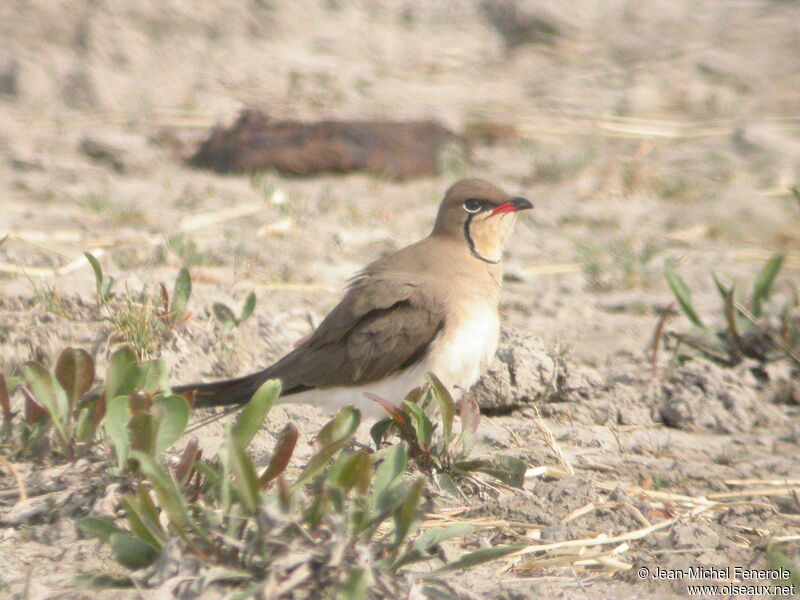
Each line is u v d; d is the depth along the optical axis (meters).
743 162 20.23
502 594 7.11
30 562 7.32
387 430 8.99
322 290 14.18
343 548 6.68
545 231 17.19
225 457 7.25
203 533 6.92
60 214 17.03
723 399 11.02
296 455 9.25
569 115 22.69
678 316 13.60
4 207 17.25
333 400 10.02
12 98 22.91
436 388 8.60
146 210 17.30
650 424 10.78
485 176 19.77
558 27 26.88
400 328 9.77
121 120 21.92
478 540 7.97
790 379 11.53
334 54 25.80
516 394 10.63
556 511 8.43
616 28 27.11
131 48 24.44
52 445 8.70
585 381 10.98
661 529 8.23
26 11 24.97
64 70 23.47
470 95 23.72
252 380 9.91
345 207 17.78
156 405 7.74
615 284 14.79
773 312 12.98
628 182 18.95
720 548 7.92
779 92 23.47
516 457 9.45
